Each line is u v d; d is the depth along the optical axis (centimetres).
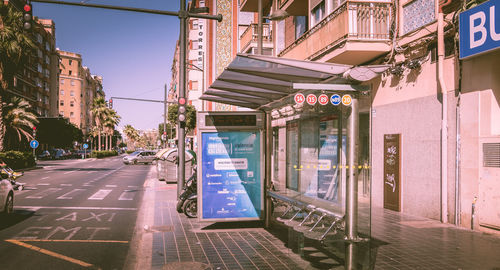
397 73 1041
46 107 7675
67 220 970
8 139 3953
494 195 756
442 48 880
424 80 955
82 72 11131
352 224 525
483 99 779
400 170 1033
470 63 810
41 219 980
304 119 657
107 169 3416
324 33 1209
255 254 629
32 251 670
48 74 7825
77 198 1398
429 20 955
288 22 1808
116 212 1104
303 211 650
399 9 1055
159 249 663
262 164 862
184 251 650
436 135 910
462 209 830
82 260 618
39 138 6469
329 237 581
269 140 852
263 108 869
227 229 843
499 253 626
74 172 2906
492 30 711
